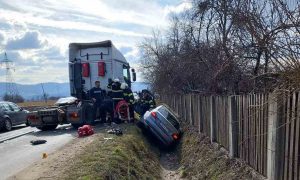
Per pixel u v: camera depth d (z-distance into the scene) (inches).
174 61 898.1
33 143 472.1
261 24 272.1
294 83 202.1
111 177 301.4
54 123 616.4
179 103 884.6
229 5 337.4
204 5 465.4
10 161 368.2
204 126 490.6
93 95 641.0
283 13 244.8
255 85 320.8
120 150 386.9
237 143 322.0
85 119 613.0
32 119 623.8
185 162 460.8
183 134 606.2
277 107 218.1
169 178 427.8
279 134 219.0
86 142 448.8
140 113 680.4
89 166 315.0
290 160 205.2
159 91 1480.1
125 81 755.4
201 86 639.1
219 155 363.9
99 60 675.4
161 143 572.4
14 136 563.5
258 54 313.9
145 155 463.8
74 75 681.0
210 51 496.7
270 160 232.8
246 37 310.5
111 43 669.9
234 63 350.6
